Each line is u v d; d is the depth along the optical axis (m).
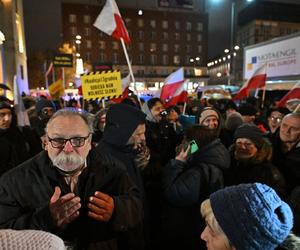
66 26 55.75
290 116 2.55
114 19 4.34
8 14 20.30
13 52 20.50
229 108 5.62
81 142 1.49
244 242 0.93
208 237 1.06
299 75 12.62
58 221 1.35
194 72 61.41
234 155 2.54
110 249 1.59
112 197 1.57
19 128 3.73
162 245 2.40
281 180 2.21
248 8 52.25
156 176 2.40
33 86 37.56
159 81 60.41
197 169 2.16
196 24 62.50
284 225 0.94
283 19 51.78
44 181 1.52
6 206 1.50
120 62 58.72
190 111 6.93
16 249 0.60
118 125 2.10
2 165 3.16
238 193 1.00
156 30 60.50
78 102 8.40
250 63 16.69
